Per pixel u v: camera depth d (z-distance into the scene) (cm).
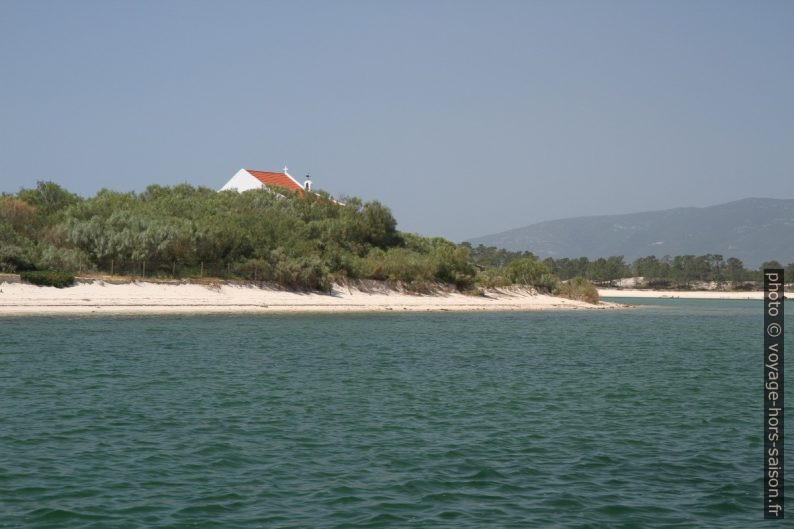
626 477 2019
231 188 12075
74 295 7181
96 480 1891
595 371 4075
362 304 8969
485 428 2569
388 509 1727
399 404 2966
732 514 1748
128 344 4719
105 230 8119
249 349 4656
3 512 1661
